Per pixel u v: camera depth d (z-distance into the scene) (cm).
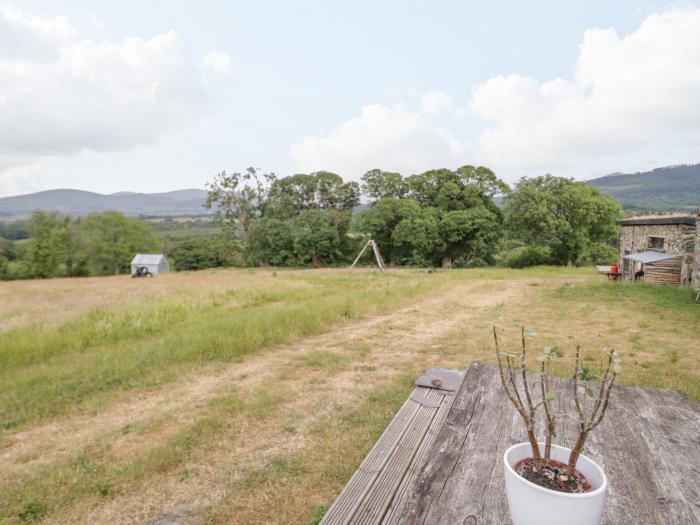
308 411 539
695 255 1609
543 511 163
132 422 527
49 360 816
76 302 1547
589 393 196
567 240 3834
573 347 856
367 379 662
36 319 1157
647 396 357
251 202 6066
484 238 4122
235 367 740
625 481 223
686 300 1422
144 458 424
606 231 3975
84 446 463
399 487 289
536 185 4062
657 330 1018
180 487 379
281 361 770
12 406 570
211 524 329
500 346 858
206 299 1492
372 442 450
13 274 6419
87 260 6538
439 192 4456
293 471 400
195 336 888
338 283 2186
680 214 2094
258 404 559
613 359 214
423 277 2472
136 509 349
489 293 1702
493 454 251
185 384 658
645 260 1980
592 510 162
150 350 816
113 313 1194
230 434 480
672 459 248
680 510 196
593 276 2636
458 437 273
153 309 1242
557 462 193
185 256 6544
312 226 5191
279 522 330
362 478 302
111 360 773
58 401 591
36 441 480
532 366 714
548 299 1527
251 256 5684
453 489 215
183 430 489
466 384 371
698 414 319
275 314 1080
